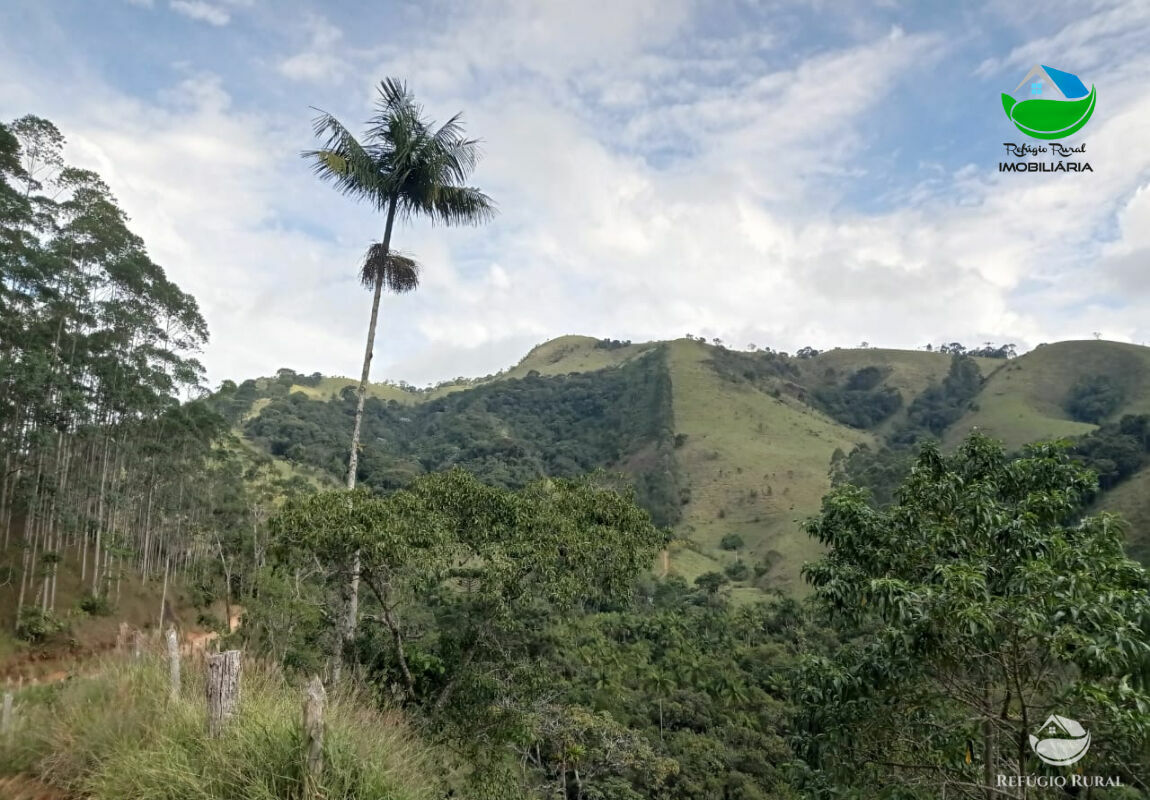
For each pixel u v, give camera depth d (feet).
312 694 13.96
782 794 93.86
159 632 25.22
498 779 28.99
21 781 16.25
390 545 26.76
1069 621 15.15
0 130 80.53
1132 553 106.52
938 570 17.08
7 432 91.50
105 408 109.60
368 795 13.99
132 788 14.25
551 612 34.68
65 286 93.86
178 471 129.70
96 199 98.53
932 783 20.26
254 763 14.28
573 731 70.38
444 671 32.27
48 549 93.76
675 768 86.17
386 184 41.63
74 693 19.86
